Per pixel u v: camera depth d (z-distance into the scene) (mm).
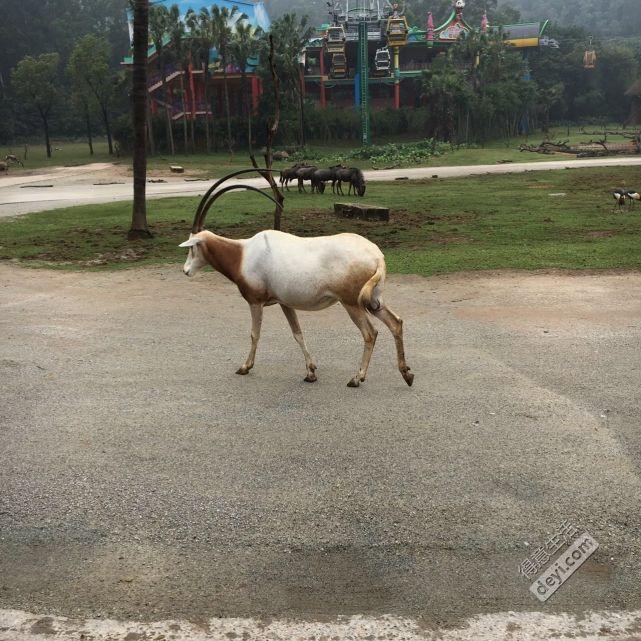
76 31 151250
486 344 8547
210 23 77062
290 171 34250
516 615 3703
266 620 3666
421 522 4535
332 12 92688
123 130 84000
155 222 22359
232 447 5652
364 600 3820
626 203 24203
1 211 27000
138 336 9195
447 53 96812
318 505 4750
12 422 6223
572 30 139125
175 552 4254
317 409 6438
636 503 4734
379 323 9664
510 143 91750
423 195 30984
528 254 14703
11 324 9867
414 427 5996
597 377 7234
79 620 3674
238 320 10055
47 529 4500
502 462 5336
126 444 5734
